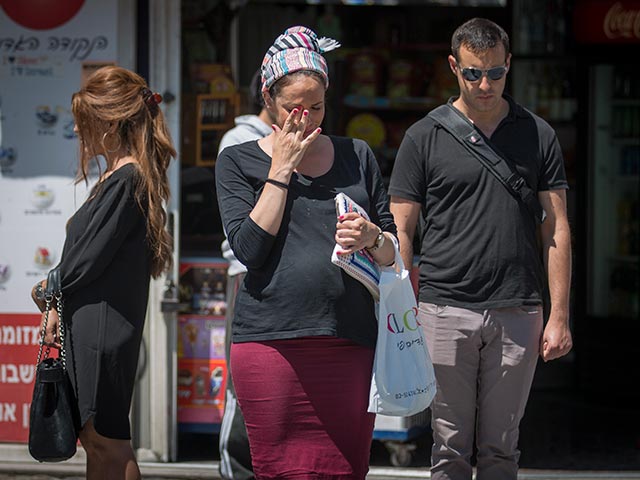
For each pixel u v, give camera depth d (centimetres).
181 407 1647
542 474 1611
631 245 2159
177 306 1568
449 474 1212
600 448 1777
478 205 1162
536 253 1183
